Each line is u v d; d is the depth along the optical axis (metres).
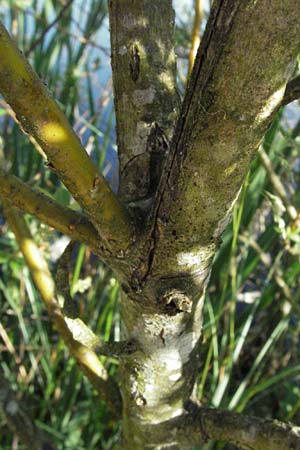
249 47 0.28
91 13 1.26
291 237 0.77
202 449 0.86
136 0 0.45
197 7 0.66
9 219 0.59
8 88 0.30
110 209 0.38
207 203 0.36
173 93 0.47
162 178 0.37
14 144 1.21
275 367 1.06
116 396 0.62
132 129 0.45
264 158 0.81
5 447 1.03
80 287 0.84
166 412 0.52
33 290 1.16
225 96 0.30
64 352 1.15
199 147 0.33
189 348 0.49
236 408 0.89
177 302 0.41
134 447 0.55
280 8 0.27
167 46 0.47
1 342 1.23
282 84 0.30
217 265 1.03
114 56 0.46
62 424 1.09
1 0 1.13
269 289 1.01
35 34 1.23
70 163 0.34
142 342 0.47
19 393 1.09
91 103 1.12
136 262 0.41
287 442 0.45
